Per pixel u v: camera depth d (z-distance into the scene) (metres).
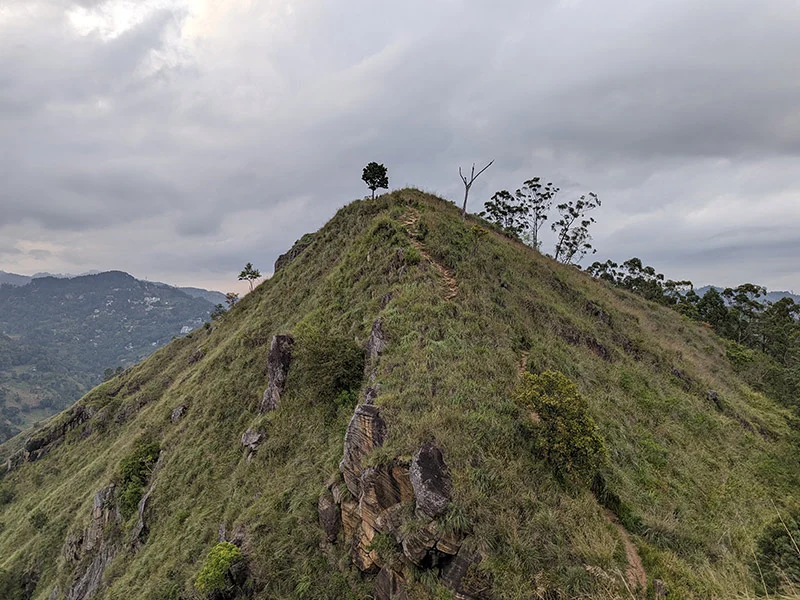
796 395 33.59
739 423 25.42
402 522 11.61
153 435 36.81
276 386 25.25
